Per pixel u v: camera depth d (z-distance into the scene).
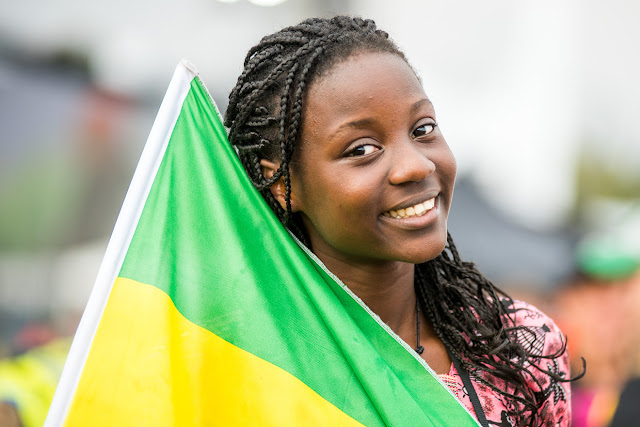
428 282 1.61
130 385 1.41
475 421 1.40
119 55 4.96
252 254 1.51
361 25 1.49
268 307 1.45
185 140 1.63
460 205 5.61
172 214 1.56
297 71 1.42
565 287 4.30
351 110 1.38
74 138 4.60
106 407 1.41
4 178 4.52
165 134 1.63
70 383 1.45
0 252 4.52
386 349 1.46
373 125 1.38
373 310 1.55
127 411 1.40
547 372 1.55
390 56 1.42
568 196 7.37
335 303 1.45
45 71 4.73
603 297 3.92
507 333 1.60
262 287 1.47
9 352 4.27
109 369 1.43
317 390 1.40
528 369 1.62
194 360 1.42
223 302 1.46
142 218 1.56
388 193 1.39
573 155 7.66
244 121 1.52
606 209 7.39
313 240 1.56
